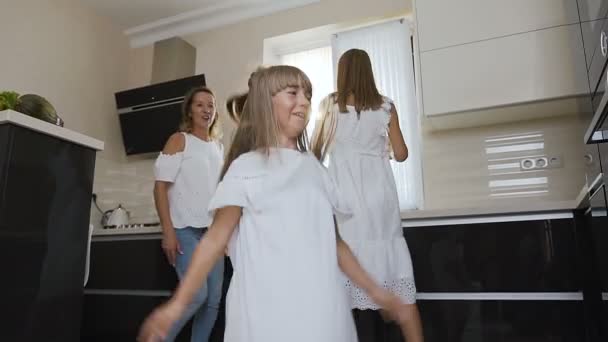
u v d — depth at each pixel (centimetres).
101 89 328
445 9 224
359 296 143
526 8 211
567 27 202
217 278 192
